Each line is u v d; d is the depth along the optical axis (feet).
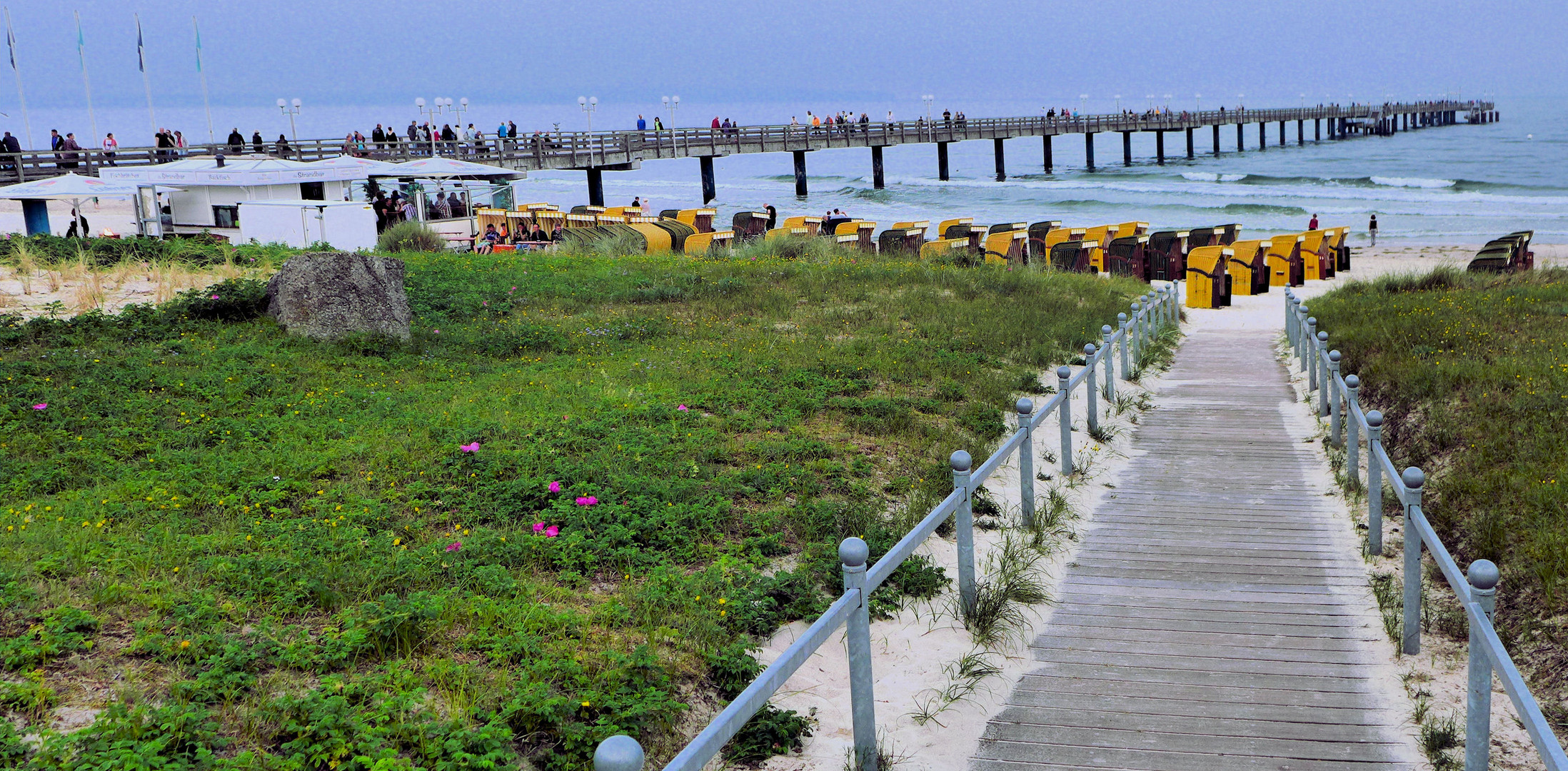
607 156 175.63
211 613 16.55
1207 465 32.04
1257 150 410.11
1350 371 43.32
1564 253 128.36
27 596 16.72
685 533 22.16
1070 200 216.74
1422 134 504.84
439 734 13.19
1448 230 161.17
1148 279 98.73
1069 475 30.07
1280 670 17.81
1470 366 36.63
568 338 46.14
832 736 15.43
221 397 33.22
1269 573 22.68
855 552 13.89
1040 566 23.11
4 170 116.78
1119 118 317.63
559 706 14.17
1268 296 94.53
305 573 18.45
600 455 27.20
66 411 30.17
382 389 35.12
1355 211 188.03
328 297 44.32
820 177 320.70
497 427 29.66
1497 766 14.84
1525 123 627.46
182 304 46.06
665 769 9.76
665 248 94.53
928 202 218.59
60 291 52.24
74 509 21.76
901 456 29.43
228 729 13.42
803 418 33.55
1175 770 14.44
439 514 22.94
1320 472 30.96
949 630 19.47
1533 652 18.31
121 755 11.89
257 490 23.93
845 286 64.54
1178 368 52.21
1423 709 16.08
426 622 16.57
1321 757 14.80
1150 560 23.66
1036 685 17.38
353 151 143.33
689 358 42.27
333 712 13.44
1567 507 22.39
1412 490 18.19
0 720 13.15
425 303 54.39
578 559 20.47
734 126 203.41
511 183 127.65
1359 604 20.92
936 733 15.65
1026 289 66.33
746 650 17.20
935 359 42.86
